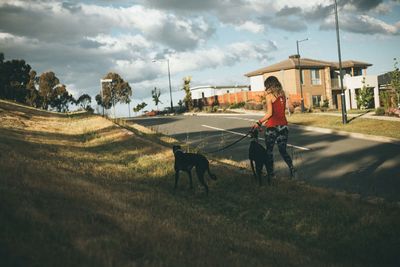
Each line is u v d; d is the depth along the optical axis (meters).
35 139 12.95
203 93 73.75
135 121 31.84
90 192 6.11
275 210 6.84
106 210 5.21
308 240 5.79
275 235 5.92
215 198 7.64
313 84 51.91
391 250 5.18
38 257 3.30
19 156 8.23
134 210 5.62
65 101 78.88
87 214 4.69
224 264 4.12
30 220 3.98
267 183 8.22
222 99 53.16
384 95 28.22
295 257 4.86
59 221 4.23
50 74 76.12
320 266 4.67
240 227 6.00
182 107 58.84
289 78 51.44
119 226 4.57
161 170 9.48
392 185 8.67
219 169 9.36
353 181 9.23
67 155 10.72
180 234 4.84
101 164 10.05
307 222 6.28
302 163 11.73
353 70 58.12
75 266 3.33
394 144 14.56
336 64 56.47
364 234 5.63
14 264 3.11
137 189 7.60
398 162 11.17
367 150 13.51
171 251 4.13
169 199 7.13
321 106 49.19
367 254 5.18
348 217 6.24
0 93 55.81
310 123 23.03
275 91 8.23
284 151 8.51
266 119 8.25
